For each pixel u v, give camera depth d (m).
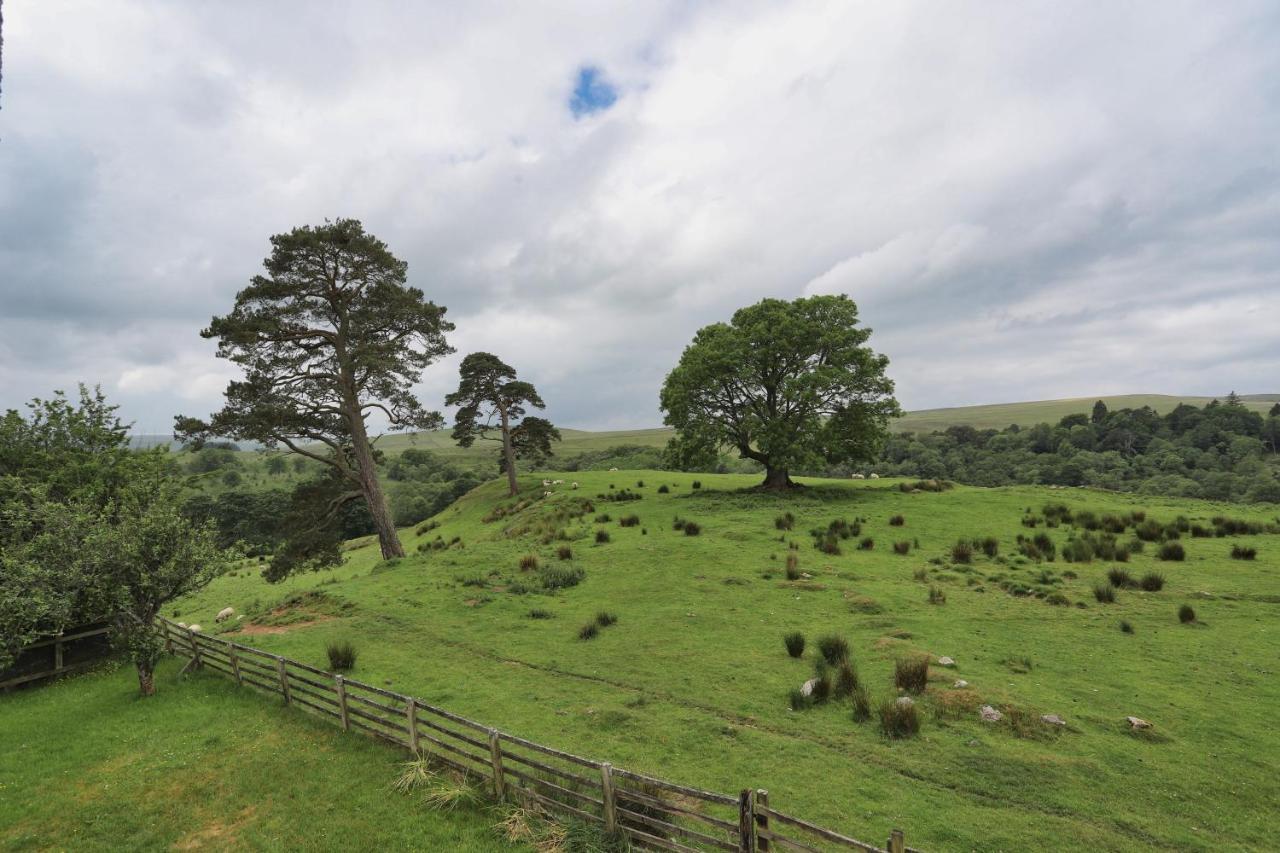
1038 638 14.80
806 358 39.59
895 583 20.02
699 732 10.98
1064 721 10.62
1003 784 9.00
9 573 13.68
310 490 30.97
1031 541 24.91
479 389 53.16
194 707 13.73
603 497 42.75
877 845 7.73
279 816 9.32
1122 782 8.93
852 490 39.41
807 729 10.93
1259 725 10.36
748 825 7.18
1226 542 24.11
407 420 32.34
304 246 27.48
